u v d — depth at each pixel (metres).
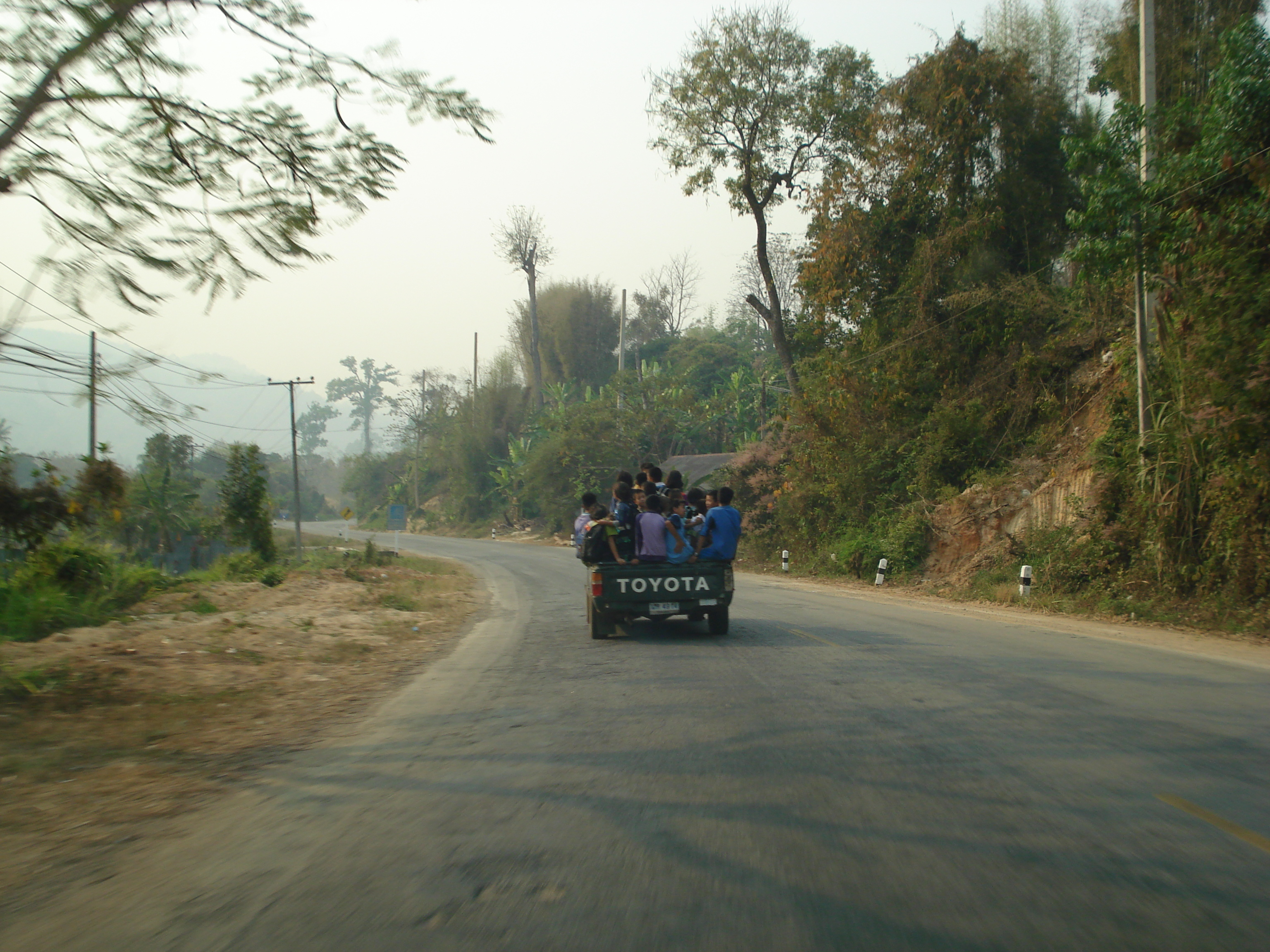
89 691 8.02
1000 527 20.52
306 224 7.81
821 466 27.52
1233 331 13.20
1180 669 9.23
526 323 80.00
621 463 51.12
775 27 30.25
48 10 6.47
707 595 11.71
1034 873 3.75
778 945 3.12
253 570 22.86
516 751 6.00
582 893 3.59
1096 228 15.16
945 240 24.20
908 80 25.42
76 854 4.16
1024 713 6.91
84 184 7.30
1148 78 15.10
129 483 14.41
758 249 32.84
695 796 4.88
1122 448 16.44
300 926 3.31
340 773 5.57
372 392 156.62
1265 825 4.33
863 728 6.42
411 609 16.81
